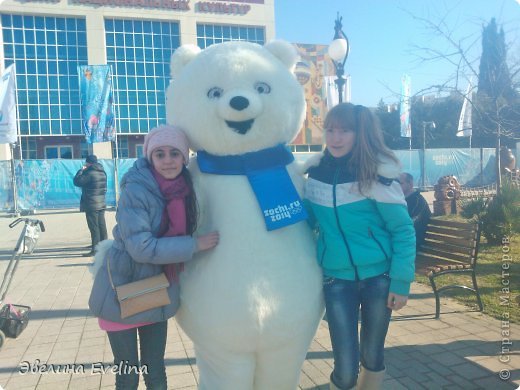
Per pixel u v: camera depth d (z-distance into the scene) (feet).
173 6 86.48
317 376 11.46
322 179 8.02
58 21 83.66
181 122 7.75
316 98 65.10
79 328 15.12
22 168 57.41
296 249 7.51
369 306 7.98
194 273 7.35
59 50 84.17
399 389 10.82
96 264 7.82
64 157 90.33
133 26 86.94
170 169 7.21
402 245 7.75
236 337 7.07
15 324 14.16
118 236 7.29
